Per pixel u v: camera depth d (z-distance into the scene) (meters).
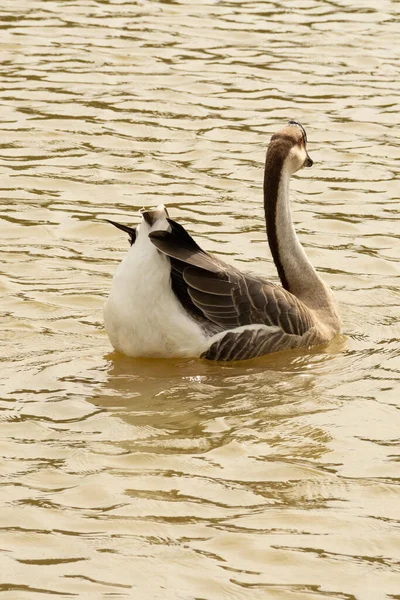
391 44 26.89
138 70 24.84
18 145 21.00
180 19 28.34
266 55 25.97
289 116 22.73
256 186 19.73
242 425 12.00
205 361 13.63
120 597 9.09
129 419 12.04
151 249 13.10
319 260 17.05
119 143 21.27
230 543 9.84
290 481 10.87
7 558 9.54
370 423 12.15
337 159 20.94
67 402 12.39
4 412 12.09
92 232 17.67
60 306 15.07
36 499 10.39
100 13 28.58
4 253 16.75
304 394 12.88
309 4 29.92
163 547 9.75
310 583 9.38
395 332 14.84
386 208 18.97
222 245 17.44
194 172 20.19
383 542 9.95
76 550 9.66
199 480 10.82
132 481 10.75
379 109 23.17
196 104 23.17
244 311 13.70
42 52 25.64
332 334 14.64
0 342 13.95
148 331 13.34
